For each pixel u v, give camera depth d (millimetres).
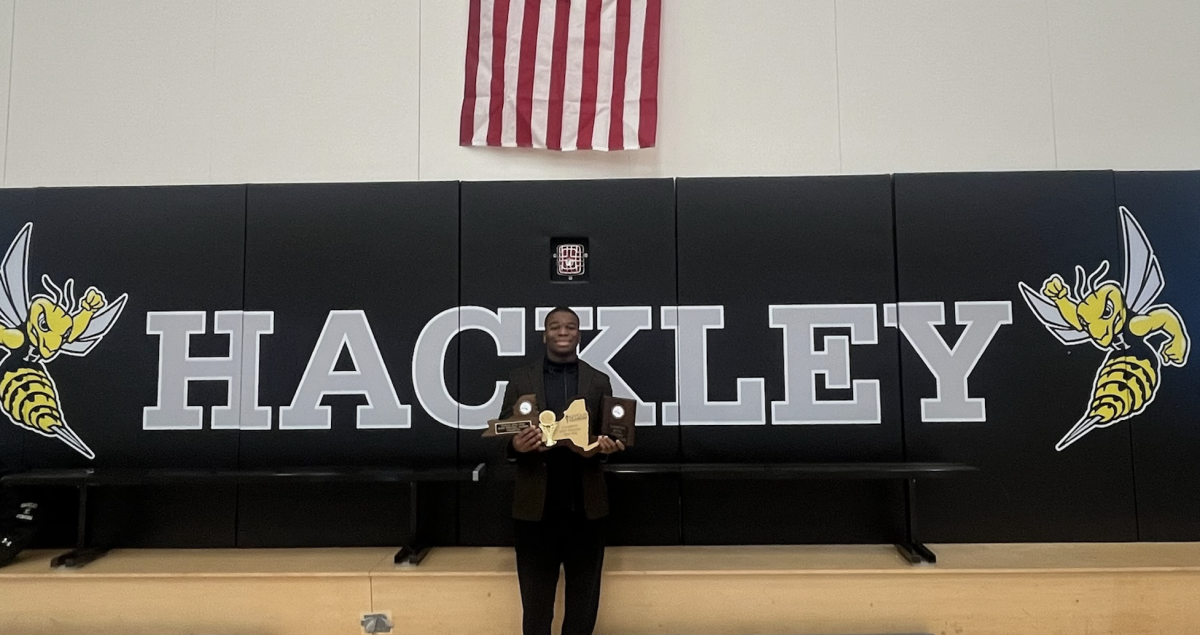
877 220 3715
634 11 3910
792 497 3617
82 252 3758
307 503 3650
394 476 3229
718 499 3619
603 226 3732
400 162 3959
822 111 3965
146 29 4031
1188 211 3705
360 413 3660
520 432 2711
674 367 3662
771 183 3744
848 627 3119
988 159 3936
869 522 3598
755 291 3693
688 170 3951
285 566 3273
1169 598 3088
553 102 3902
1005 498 3594
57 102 3998
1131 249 3688
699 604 3145
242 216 3762
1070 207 3709
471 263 3719
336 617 3158
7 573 3186
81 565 3293
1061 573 3105
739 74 3988
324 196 3760
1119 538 3574
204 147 3977
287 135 3979
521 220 3738
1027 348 3646
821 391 3646
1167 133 3924
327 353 3688
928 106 3961
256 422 3666
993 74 3967
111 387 3697
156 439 3666
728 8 4012
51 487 3662
